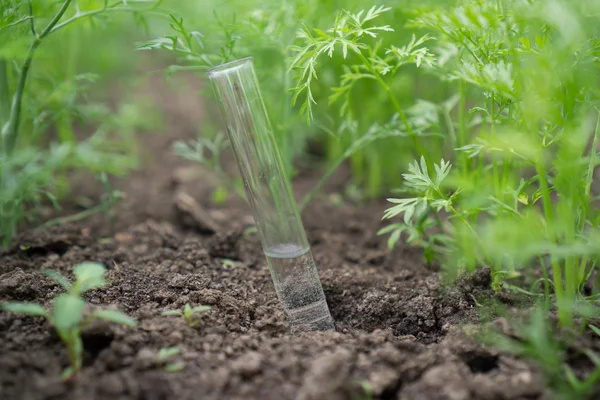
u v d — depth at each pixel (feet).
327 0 1.86
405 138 2.20
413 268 1.92
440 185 1.70
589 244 1.52
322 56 2.03
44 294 1.65
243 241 1.99
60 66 2.23
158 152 2.57
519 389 1.46
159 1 1.72
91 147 2.08
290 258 1.64
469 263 1.74
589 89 1.55
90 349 1.53
